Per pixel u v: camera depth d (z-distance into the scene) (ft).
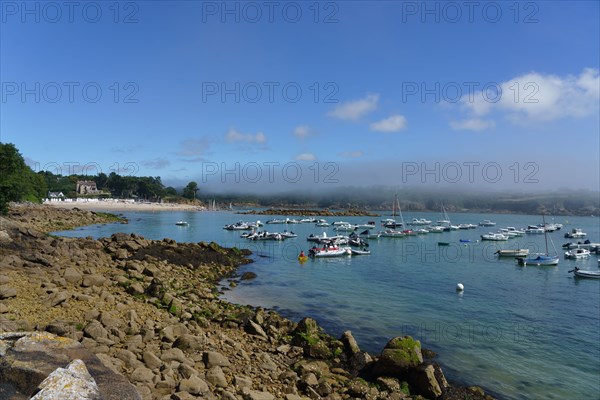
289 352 66.44
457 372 68.80
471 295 129.29
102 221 390.42
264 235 299.38
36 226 281.54
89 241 138.21
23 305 53.67
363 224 492.95
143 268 105.70
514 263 211.61
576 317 107.34
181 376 42.37
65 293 58.80
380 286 138.62
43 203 483.92
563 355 79.15
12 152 255.70
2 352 24.76
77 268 89.97
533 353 79.30
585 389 64.75
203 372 46.19
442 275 166.61
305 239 310.86
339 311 102.99
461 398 57.36
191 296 91.04
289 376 52.80
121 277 83.92
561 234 438.40
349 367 63.87
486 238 351.67
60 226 305.12
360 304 111.24
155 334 53.88
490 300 123.54
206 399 38.17
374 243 316.19
